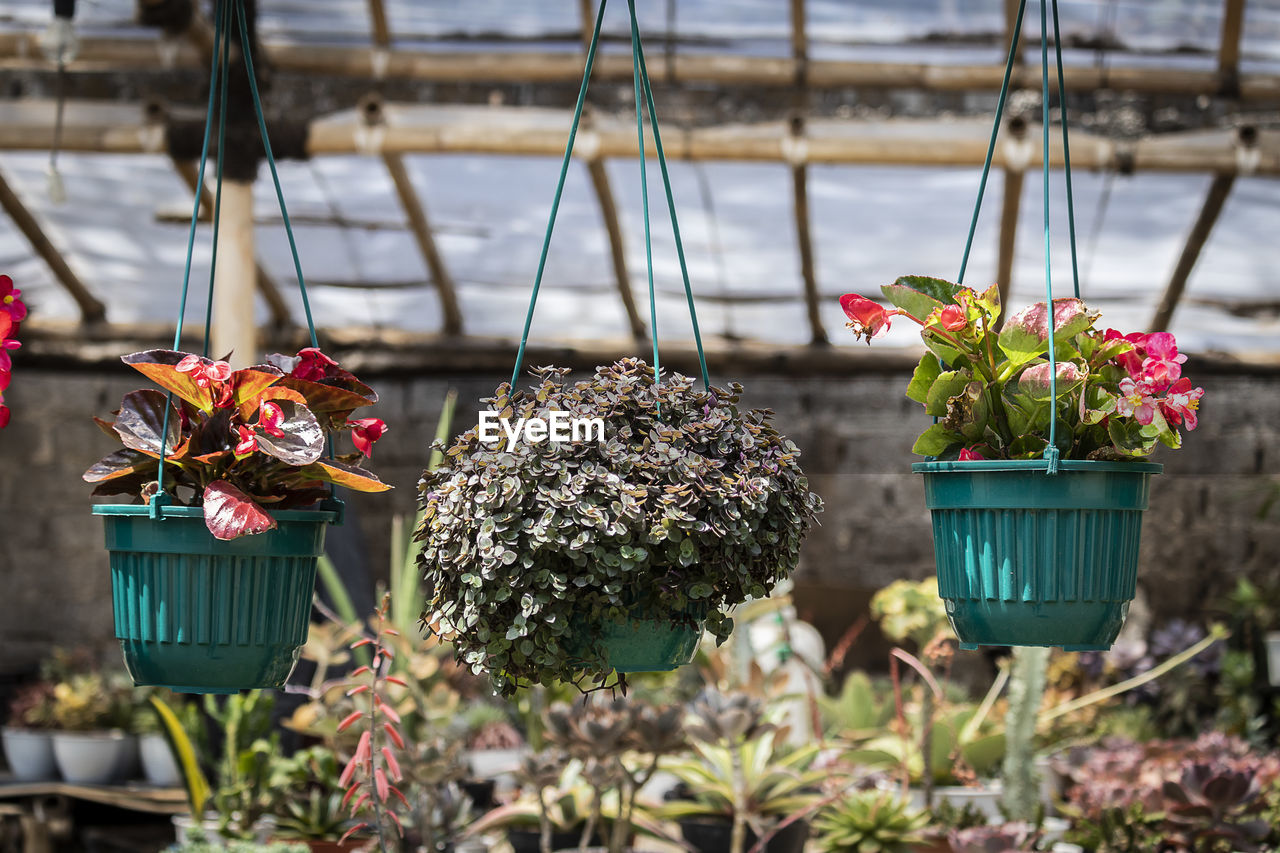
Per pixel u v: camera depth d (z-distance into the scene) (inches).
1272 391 255.9
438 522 60.1
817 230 203.5
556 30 177.9
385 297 232.5
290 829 120.0
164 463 61.9
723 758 122.3
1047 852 114.0
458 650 62.2
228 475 62.2
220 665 61.6
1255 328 227.8
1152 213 190.4
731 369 243.9
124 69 179.0
